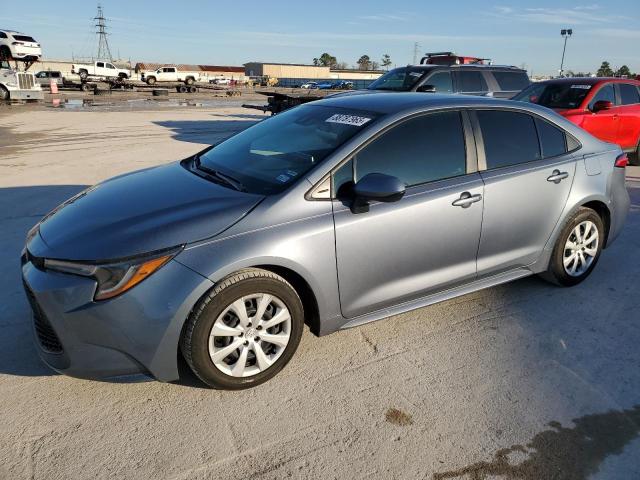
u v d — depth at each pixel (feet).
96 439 8.47
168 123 55.83
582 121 29.45
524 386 10.05
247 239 9.13
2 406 9.19
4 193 23.66
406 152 11.02
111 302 8.46
